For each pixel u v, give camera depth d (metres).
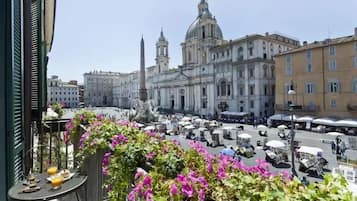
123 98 129.00
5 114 2.67
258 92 52.00
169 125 46.97
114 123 3.86
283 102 46.91
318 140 30.80
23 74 3.65
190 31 82.50
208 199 1.67
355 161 19.67
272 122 45.16
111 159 2.66
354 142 27.47
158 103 89.06
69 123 4.80
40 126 4.57
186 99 74.50
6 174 2.65
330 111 40.00
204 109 67.25
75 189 2.77
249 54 54.69
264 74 52.72
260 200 1.52
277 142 23.12
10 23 2.77
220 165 2.05
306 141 30.31
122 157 2.53
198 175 1.88
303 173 18.41
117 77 142.12
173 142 2.88
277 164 20.66
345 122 34.84
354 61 37.25
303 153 21.09
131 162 2.45
